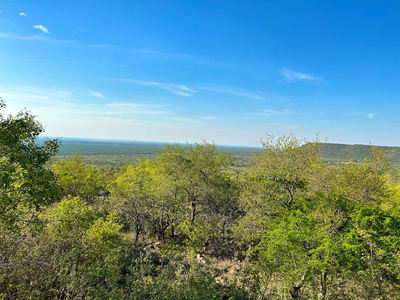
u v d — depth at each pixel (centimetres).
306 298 909
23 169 786
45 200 861
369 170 1574
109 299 677
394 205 1603
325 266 736
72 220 1111
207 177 2217
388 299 766
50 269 805
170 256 1000
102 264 942
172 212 1998
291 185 1499
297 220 914
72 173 2916
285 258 851
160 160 2664
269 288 951
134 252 1466
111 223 1264
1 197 723
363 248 745
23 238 896
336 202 1001
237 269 1284
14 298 678
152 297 738
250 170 1759
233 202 2186
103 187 3409
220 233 1761
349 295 823
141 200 1816
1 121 723
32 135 802
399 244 761
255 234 1295
